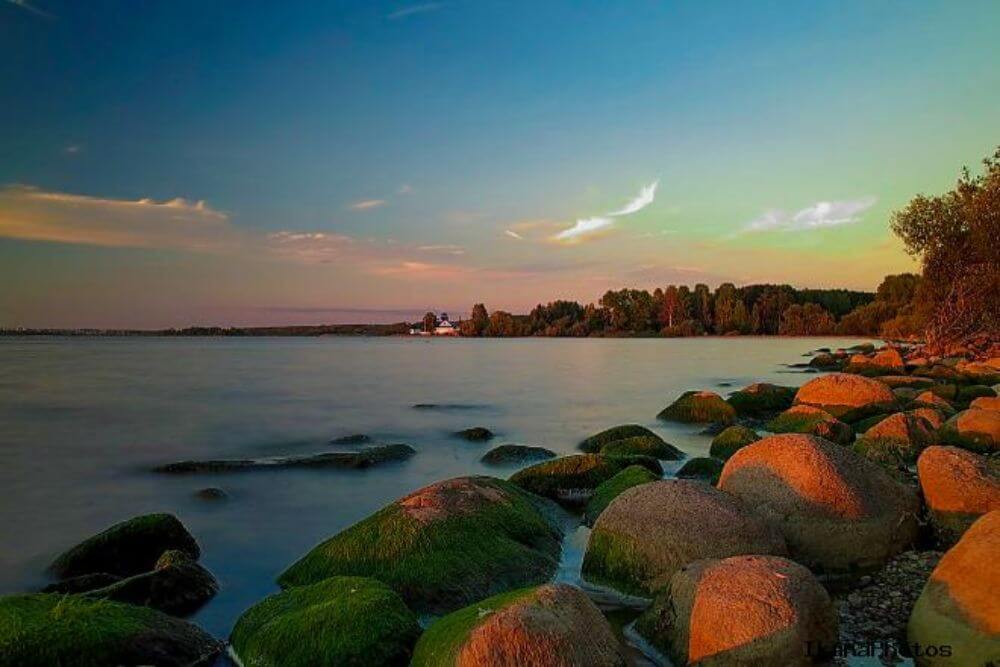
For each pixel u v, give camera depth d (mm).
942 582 7898
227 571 12242
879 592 9805
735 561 8352
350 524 15273
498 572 10805
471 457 22672
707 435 26000
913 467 16656
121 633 7922
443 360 84750
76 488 18312
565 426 29906
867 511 10984
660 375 57156
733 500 10773
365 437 25812
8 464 21422
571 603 7508
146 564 12070
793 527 11008
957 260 51188
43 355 97312
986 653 6969
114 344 165750
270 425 29969
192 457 22703
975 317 52031
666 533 10289
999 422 17750
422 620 9727
